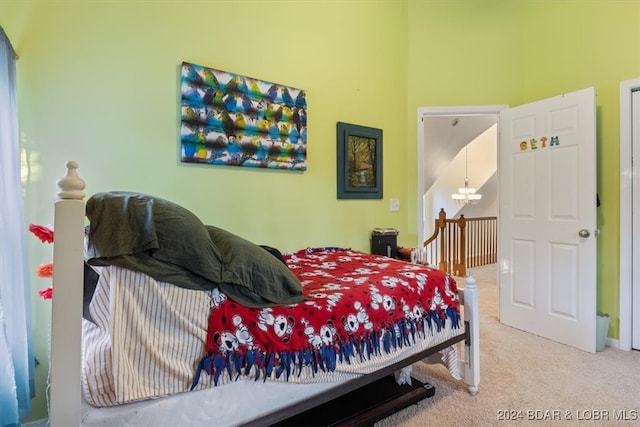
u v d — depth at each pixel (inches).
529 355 99.8
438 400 76.2
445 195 278.2
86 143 74.5
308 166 107.9
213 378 46.3
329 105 112.7
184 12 85.7
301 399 53.7
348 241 118.6
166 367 43.7
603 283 109.9
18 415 59.7
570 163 107.2
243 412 48.6
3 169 58.9
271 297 53.2
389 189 130.9
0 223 57.9
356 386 59.4
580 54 114.5
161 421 43.3
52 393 37.9
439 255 235.5
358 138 120.3
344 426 63.8
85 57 74.3
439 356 79.2
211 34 89.6
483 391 79.9
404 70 134.9
